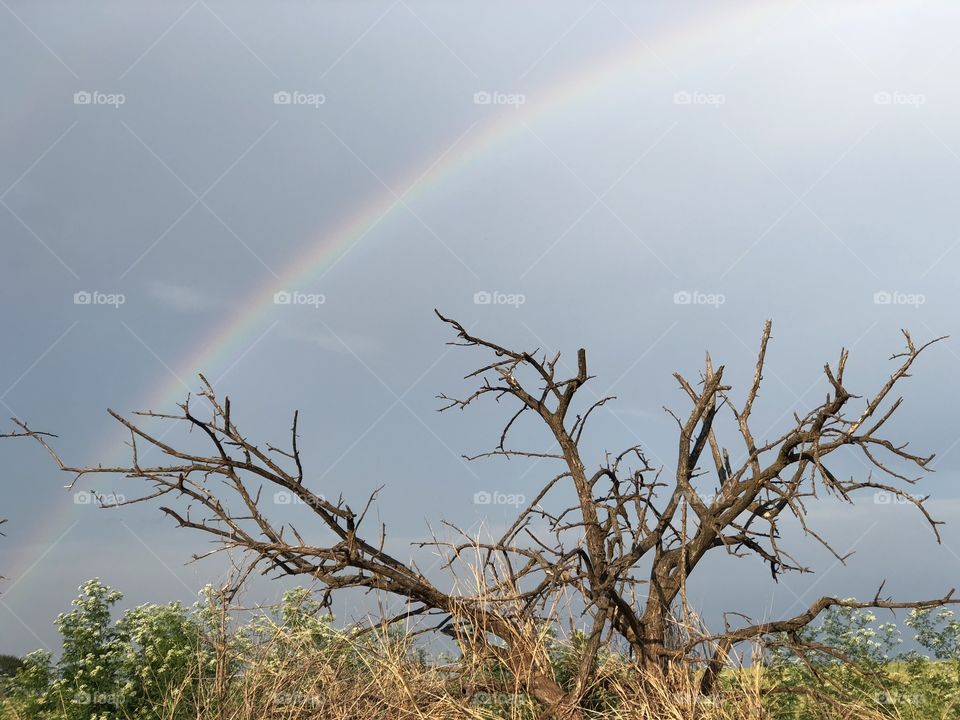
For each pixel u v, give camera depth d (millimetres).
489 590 5770
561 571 5375
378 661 5707
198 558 5824
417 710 5309
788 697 6113
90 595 7551
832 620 8047
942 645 8109
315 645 6137
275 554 5848
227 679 6141
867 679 5941
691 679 5508
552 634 5723
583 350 6211
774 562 6195
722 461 6770
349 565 5754
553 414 6520
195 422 5945
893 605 5258
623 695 5473
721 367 6266
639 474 6738
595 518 6246
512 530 6172
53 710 7117
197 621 6832
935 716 6148
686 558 6113
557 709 5289
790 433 5777
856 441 5480
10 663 8898
